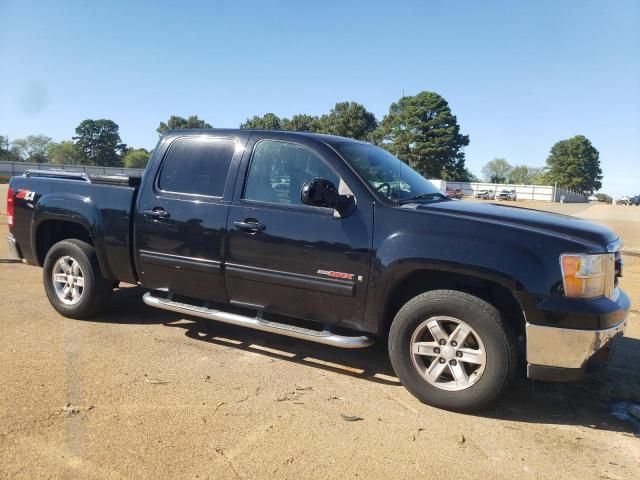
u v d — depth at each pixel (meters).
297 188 4.41
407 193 4.51
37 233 5.82
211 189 4.78
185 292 4.93
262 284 4.46
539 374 3.62
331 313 4.24
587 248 3.60
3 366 4.35
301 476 3.00
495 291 3.92
